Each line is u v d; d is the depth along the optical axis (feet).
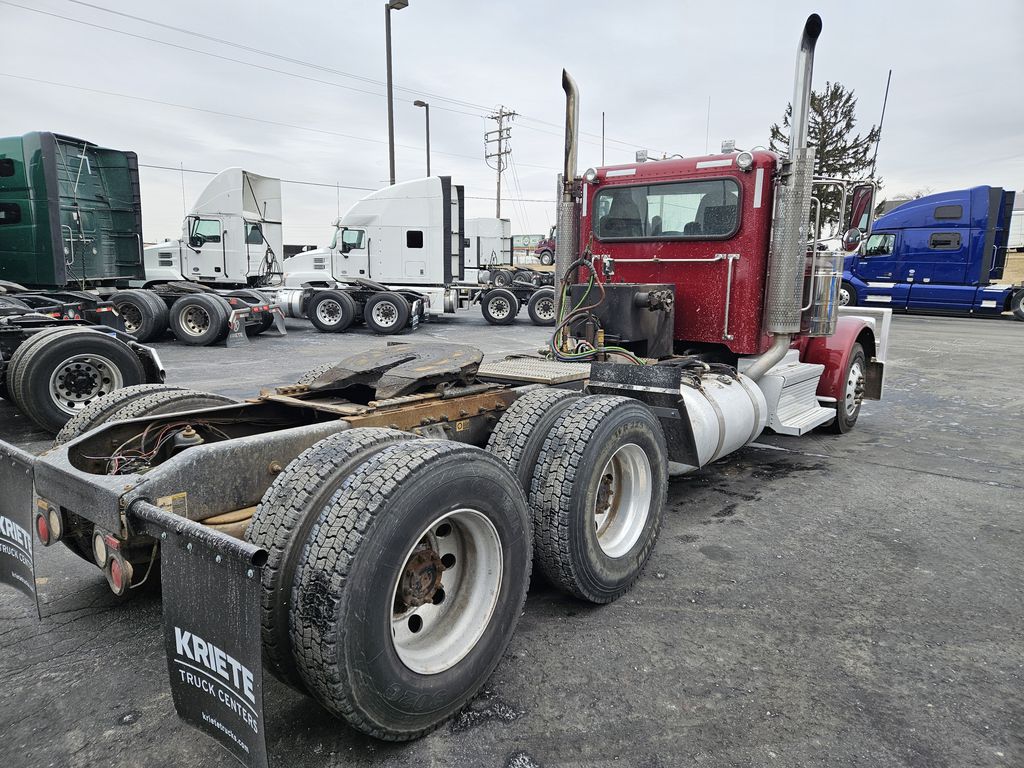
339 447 7.29
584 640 9.45
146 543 7.95
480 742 7.36
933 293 65.21
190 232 53.21
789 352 19.16
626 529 11.02
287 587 6.51
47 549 12.38
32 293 30.07
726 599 10.68
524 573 8.41
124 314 41.16
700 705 8.00
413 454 7.07
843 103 122.42
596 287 16.61
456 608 7.95
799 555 12.40
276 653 6.59
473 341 45.93
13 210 32.01
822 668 8.79
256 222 56.29
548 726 7.63
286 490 6.89
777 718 7.77
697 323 17.54
